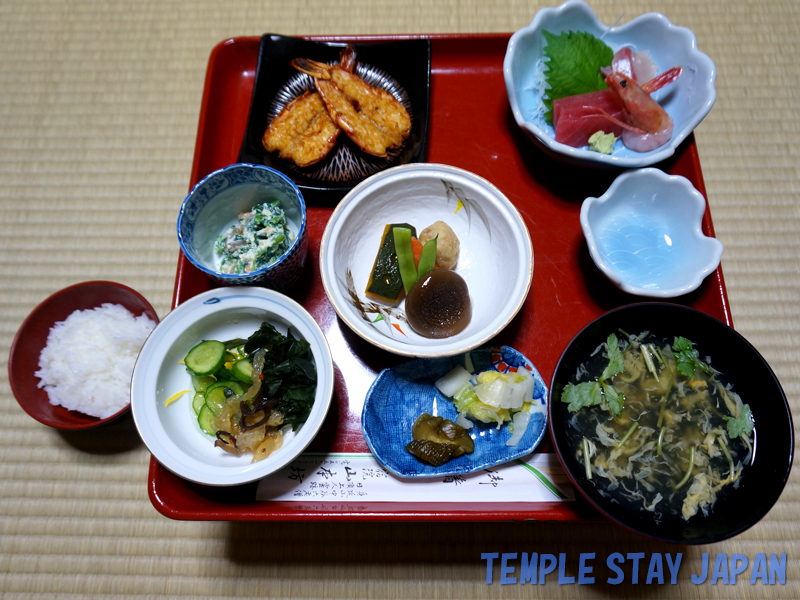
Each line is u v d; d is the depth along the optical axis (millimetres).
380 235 451
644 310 374
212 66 489
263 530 436
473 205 429
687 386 382
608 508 344
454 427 391
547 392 391
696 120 445
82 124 556
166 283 502
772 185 522
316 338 375
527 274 389
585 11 471
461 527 434
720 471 364
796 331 483
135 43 579
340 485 386
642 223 449
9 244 518
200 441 393
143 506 441
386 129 464
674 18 566
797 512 436
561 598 421
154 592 426
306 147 456
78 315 452
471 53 499
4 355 486
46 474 448
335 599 424
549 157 470
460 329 413
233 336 415
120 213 526
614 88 452
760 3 571
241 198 436
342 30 567
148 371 380
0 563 430
